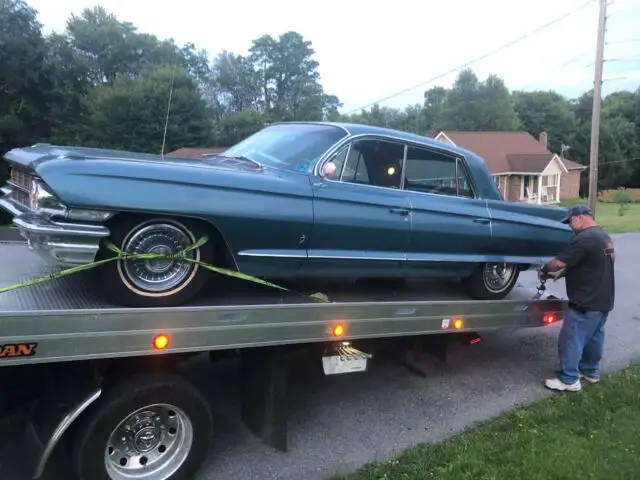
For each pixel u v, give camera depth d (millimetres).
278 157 4117
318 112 74812
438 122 69125
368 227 4012
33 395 3117
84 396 2980
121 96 38719
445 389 5129
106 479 3121
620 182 63688
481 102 65438
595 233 5047
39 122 37656
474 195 4918
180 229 3314
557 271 5176
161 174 3174
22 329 2691
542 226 5223
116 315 2943
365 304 3984
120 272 3170
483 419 4508
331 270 3998
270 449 3893
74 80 45250
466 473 3541
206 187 3320
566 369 5137
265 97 83312
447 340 5266
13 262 4145
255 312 3443
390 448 3988
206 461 3701
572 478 3535
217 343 3311
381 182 4273
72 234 2939
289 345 3941
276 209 3576
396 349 5277
